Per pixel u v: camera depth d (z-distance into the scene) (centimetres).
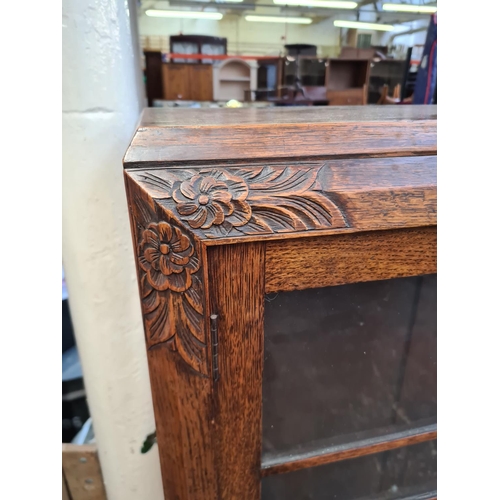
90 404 47
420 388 39
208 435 31
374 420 39
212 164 26
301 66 207
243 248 26
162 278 26
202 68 205
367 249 29
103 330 42
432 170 29
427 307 35
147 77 202
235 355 29
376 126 29
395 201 28
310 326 32
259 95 206
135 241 26
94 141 36
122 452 49
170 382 29
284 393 34
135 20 48
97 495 53
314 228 27
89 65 34
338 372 35
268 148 27
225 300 27
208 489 33
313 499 41
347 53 204
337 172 27
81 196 37
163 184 25
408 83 150
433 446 42
